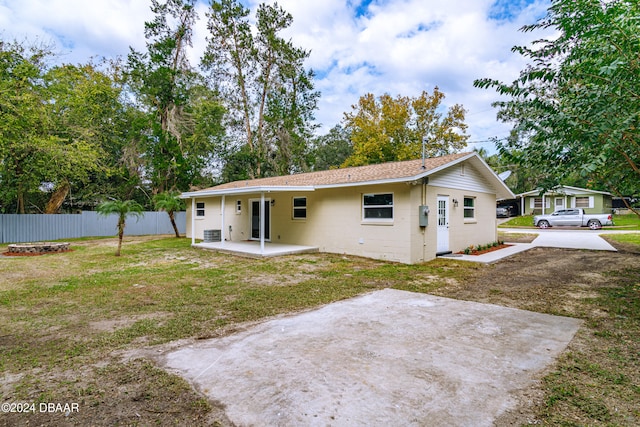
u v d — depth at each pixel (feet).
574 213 75.10
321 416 7.79
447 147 95.20
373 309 16.83
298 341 12.52
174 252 39.96
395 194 31.96
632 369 10.25
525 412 8.02
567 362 10.73
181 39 74.28
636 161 14.87
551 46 14.94
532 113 16.33
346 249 36.50
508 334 13.21
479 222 42.93
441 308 16.97
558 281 23.18
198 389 9.11
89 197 70.44
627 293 19.53
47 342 12.64
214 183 89.92
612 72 12.28
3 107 44.57
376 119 95.86
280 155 88.94
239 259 33.94
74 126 57.52
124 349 11.96
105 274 26.27
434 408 8.13
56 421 7.77
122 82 74.69
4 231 52.80
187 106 75.25
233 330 13.89
